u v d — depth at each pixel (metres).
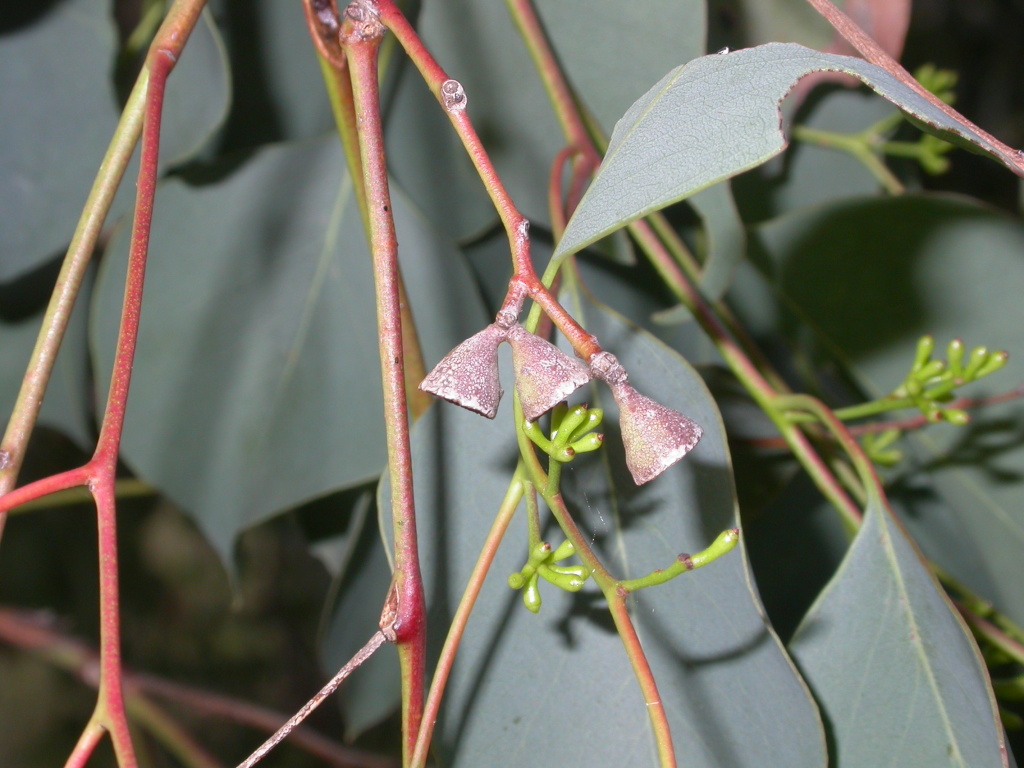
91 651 0.46
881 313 0.33
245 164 0.30
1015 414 0.33
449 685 0.21
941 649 0.22
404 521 0.18
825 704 0.23
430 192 0.31
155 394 0.29
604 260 0.35
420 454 0.21
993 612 0.34
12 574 0.79
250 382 0.29
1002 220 0.32
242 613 0.89
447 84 0.18
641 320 0.35
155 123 0.20
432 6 0.29
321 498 0.36
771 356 0.36
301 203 0.30
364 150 0.19
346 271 0.30
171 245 0.29
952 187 0.62
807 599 0.34
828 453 0.33
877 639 0.23
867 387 0.34
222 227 0.29
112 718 0.19
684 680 0.21
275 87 0.32
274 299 0.30
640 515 0.22
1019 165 0.18
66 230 0.30
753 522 0.35
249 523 0.29
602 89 0.26
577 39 0.26
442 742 0.21
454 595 0.21
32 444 0.65
